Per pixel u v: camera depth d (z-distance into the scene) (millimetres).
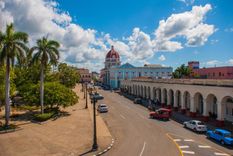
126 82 90562
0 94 37031
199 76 60438
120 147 22281
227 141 22219
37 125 31328
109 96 76938
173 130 29219
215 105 36562
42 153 20344
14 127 29594
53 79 54281
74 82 74062
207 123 32281
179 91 45312
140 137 25969
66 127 30375
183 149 21422
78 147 22016
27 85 47375
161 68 108188
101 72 158875
